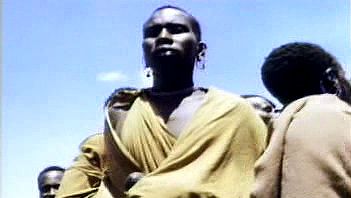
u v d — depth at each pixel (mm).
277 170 975
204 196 1507
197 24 1744
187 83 1722
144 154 1624
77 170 1798
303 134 962
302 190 936
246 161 1588
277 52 1099
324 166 937
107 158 1708
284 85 1095
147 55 1709
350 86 1085
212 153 1570
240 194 1539
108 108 1747
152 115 1654
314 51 1085
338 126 958
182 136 1590
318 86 1084
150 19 1720
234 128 1602
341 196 928
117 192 1666
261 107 1941
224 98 1644
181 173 1545
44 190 2375
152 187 1519
